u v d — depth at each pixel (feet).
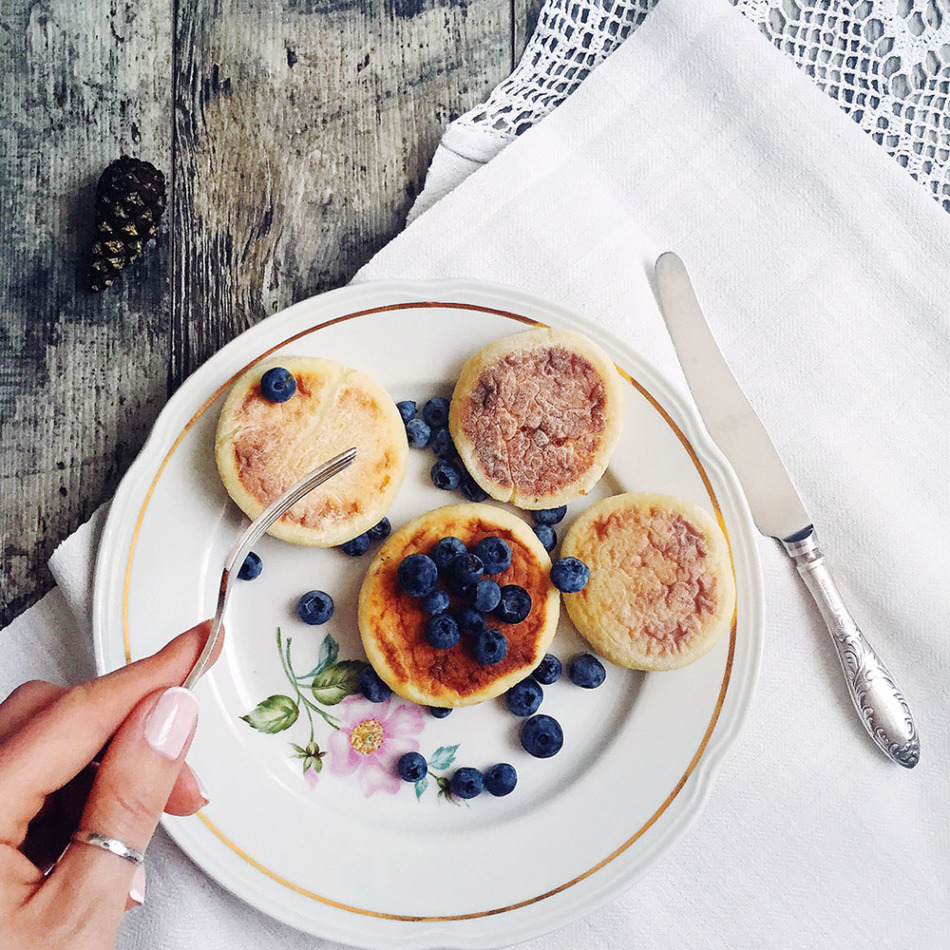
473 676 1.35
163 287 1.50
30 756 1.05
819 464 1.47
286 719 1.37
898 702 1.41
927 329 1.49
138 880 1.13
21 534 1.45
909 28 1.53
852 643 1.42
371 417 1.38
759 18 1.54
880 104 1.54
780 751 1.44
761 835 1.43
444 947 1.33
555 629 1.37
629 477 1.41
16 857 1.06
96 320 1.49
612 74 1.50
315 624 1.37
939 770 1.44
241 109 1.52
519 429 1.39
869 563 1.46
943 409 1.48
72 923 1.03
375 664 1.35
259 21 1.52
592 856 1.36
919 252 1.49
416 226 1.45
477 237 1.46
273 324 1.37
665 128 1.50
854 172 1.50
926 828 1.44
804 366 1.49
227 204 1.51
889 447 1.48
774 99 1.49
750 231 1.50
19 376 1.47
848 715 1.44
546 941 1.40
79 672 1.37
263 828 1.34
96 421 1.48
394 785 1.37
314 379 1.37
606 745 1.39
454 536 1.37
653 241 1.50
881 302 1.50
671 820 1.37
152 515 1.35
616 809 1.37
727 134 1.50
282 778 1.36
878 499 1.46
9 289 1.47
